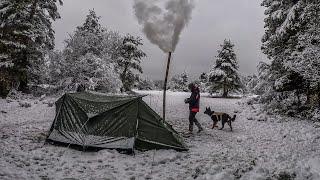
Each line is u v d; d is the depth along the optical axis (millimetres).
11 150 5625
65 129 6523
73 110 6613
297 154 6145
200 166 5250
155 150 6227
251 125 10203
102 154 5777
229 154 6160
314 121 10383
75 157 5641
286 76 11875
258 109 13516
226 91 25078
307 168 4695
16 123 8727
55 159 5375
